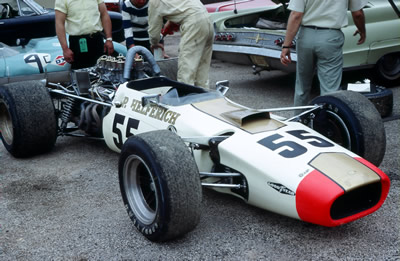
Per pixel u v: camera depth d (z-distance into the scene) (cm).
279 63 637
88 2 545
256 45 659
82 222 322
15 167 434
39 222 324
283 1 685
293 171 271
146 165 271
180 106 345
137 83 401
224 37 697
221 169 313
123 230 309
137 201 303
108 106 404
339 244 281
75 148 484
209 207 333
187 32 531
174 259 272
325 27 442
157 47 588
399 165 403
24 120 425
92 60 568
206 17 534
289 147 290
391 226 301
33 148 445
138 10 636
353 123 336
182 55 543
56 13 530
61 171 419
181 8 525
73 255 281
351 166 273
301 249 277
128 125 377
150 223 284
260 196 287
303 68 477
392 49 648
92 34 552
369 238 287
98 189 377
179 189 261
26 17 811
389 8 635
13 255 283
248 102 644
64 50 539
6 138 459
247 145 296
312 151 287
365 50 629
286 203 273
